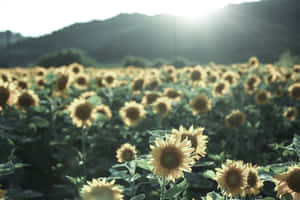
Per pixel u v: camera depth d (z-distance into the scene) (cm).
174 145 211
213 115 647
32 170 434
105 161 411
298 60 1631
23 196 244
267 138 559
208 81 843
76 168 405
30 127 457
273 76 884
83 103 410
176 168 206
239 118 495
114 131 489
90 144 466
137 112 472
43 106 492
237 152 457
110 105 613
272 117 650
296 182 203
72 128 475
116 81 708
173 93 583
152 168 229
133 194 260
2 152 340
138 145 451
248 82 788
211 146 432
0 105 406
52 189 410
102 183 223
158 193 292
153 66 2442
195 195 291
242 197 248
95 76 875
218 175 227
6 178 404
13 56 8819
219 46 7925
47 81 750
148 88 782
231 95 746
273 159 429
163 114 478
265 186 310
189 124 521
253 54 6538
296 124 609
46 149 447
